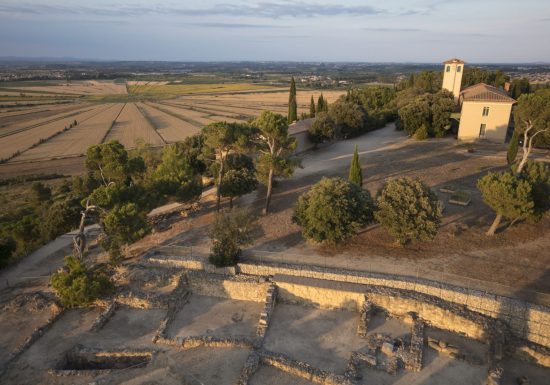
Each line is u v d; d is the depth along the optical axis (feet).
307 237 122.31
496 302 94.84
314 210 119.24
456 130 267.59
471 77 353.72
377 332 97.91
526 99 152.56
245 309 110.52
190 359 89.86
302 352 92.27
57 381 83.51
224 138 145.59
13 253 137.69
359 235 134.72
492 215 142.41
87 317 106.63
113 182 130.72
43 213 168.76
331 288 106.93
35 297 111.45
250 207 166.61
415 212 114.52
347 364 88.22
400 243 124.57
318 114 290.15
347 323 102.63
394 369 85.35
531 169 127.75
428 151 225.56
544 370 87.45
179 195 152.97
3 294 116.06
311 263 118.73
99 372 85.40
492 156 206.49
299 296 110.73
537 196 119.96
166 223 157.99
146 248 135.54
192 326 102.68
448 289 100.68
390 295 102.63
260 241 134.72
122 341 96.73
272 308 106.63
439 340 93.91
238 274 117.60
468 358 88.12
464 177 179.73
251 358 87.97
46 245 146.72
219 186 157.89
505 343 91.40
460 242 125.59
